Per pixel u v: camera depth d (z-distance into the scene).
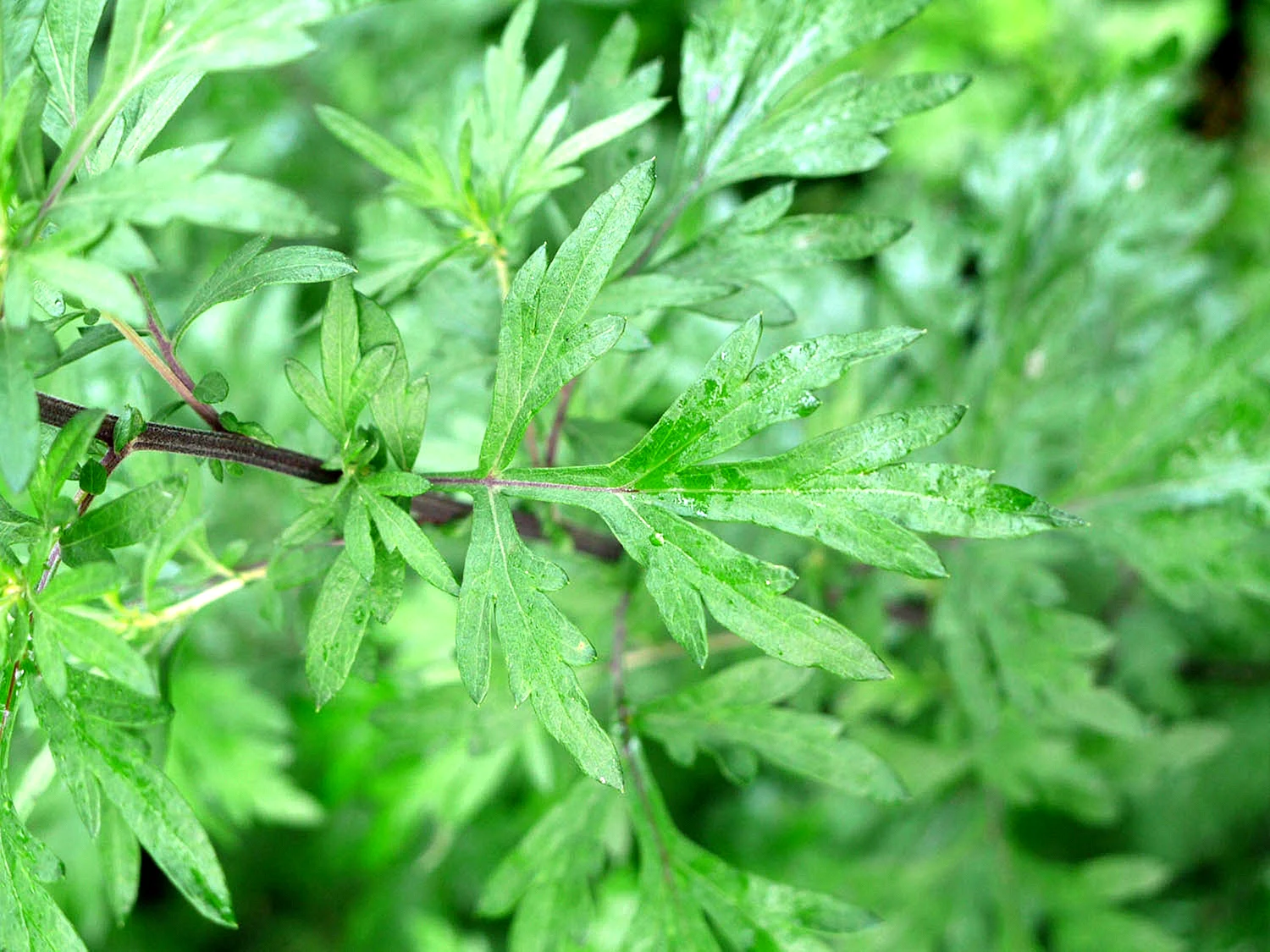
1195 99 0.69
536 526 0.34
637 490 0.27
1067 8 0.66
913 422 0.26
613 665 0.35
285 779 0.49
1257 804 0.55
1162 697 0.49
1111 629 0.50
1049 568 0.50
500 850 0.61
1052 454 0.46
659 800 0.33
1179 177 0.46
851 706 0.45
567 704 0.26
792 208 0.69
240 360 0.51
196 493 0.32
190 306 0.27
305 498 0.28
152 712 0.26
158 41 0.23
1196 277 0.48
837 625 0.26
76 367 0.35
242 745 0.49
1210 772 0.55
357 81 0.68
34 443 0.23
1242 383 0.39
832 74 0.69
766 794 0.59
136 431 0.26
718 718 0.33
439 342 0.35
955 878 0.49
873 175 0.68
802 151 0.32
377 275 0.33
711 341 0.50
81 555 0.26
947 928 0.49
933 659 0.45
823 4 0.32
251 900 0.64
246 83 0.67
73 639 0.25
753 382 0.26
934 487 0.26
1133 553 0.40
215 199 0.23
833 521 0.26
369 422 0.31
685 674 0.49
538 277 0.26
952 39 0.67
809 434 0.41
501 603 0.27
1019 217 0.45
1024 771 0.45
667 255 0.32
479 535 0.27
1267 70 0.68
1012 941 0.47
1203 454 0.39
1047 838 0.56
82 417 0.25
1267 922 0.54
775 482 0.26
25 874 0.26
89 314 0.27
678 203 0.33
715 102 0.33
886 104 0.32
